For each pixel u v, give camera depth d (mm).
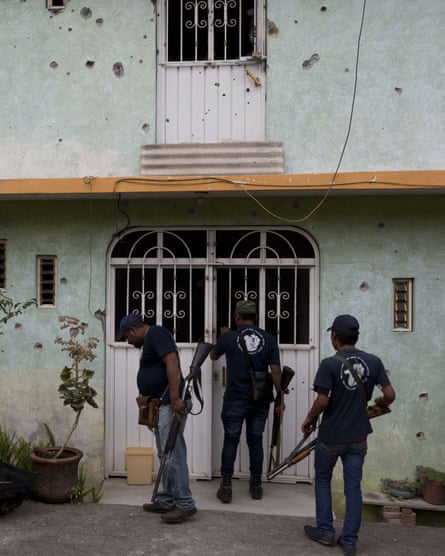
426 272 5258
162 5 5508
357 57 5223
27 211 5633
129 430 5578
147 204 5539
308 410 5449
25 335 5605
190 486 5355
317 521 4184
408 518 4953
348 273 5344
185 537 4258
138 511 4730
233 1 5477
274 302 5539
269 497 5133
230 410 4926
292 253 5496
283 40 5312
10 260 5637
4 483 4531
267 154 5199
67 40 5516
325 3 5270
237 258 5555
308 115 5270
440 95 5141
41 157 5504
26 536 4234
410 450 5219
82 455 5086
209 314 5555
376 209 5320
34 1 5555
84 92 5484
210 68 5496
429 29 5164
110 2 5484
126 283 5648
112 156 5438
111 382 5598
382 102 5199
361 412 3975
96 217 5582
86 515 4637
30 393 5578
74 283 5586
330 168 5230
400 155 5172
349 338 4043
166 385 4320
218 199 5484
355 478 3977
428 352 5234
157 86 5496
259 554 4004
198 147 5258
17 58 5551
